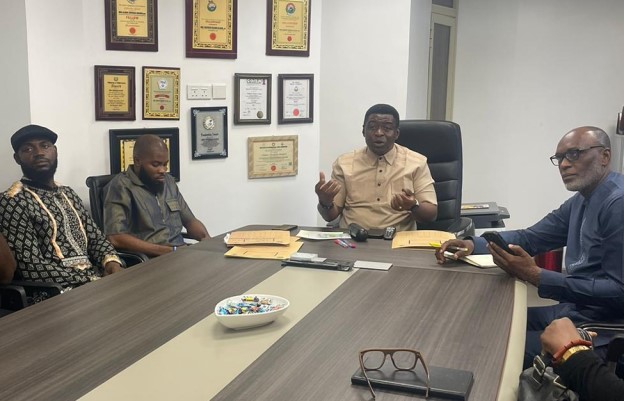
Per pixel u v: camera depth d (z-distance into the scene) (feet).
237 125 12.01
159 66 11.07
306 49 12.52
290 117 12.55
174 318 5.17
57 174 10.06
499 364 4.27
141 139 9.75
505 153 15.61
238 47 11.78
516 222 15.78
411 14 12.39
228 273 6.53
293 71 12.48
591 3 14.15
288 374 4.09
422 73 13.61
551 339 4.52
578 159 6.98
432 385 3.86
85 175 10.63
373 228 9.29
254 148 12.25
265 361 4.30
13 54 9.17
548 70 14.82
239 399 3.74
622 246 6.50
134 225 9.78
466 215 11.90
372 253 7.45
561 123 14.89
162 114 11.20
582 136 6.98
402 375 4.02
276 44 12.15
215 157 11.84
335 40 12.80
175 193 10.43
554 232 7.95
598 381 4.14
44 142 8.46
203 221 11.97
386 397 3.79
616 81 14.23
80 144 10.48
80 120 10.44
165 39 11.07
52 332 4.86
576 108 14.70
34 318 5.18
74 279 8.23
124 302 5.59
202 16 11.30
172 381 3.99
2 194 8.19
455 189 10.56
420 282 6.27
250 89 11.98
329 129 13.10
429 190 9.76
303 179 12.98
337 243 7.94
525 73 15.06
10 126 9.31
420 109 13.73
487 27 15.30
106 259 8.84
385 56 12.57
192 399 3.75
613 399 4.04
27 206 8.18
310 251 7.50
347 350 4.49
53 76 9.82
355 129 12.96
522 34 14.92
